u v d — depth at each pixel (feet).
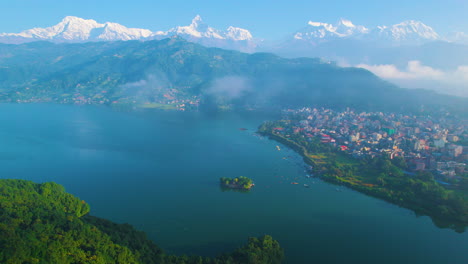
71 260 579.89
